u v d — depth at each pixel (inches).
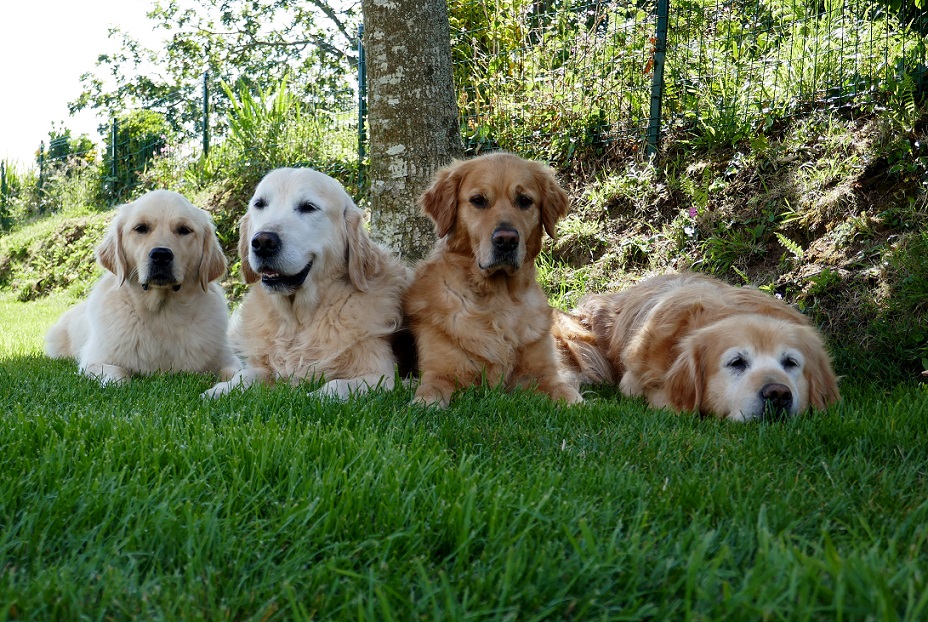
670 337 170.7
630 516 81.0
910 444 107.3
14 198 839.1
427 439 110.4
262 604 62.4
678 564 67.1
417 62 231.6
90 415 116.6
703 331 156.9
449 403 157.3
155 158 634.2
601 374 204.4
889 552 66.3
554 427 125.7
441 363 165.6
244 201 451.8
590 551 67.5
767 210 242.7
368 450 96.4
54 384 162.4
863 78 257.3
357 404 132.8
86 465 90.4
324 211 172.1
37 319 397.1
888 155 226.7
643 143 297.6
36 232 632.4
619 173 300.4
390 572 68.2
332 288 175.0
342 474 88.2
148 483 88.4
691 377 155.3
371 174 243.3
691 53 308.7
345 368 172.7
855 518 78.9
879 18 275.0
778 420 134.1
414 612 59.3
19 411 112.6
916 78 241.3
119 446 97.6
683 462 105.6
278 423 119.5
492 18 369.4
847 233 218.8
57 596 61.9
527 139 334.6
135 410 127.6
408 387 163.8
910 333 186.5
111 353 200.8
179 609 60.6
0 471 89.7
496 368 167.2
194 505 81.4
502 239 159.5
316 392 143.5
